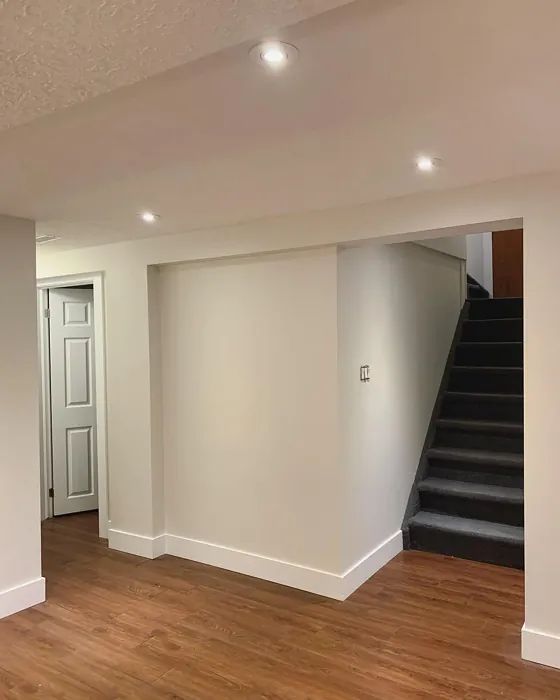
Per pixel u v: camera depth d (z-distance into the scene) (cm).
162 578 359
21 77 138
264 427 352
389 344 384
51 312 484
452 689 244
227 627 297
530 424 258
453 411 460
